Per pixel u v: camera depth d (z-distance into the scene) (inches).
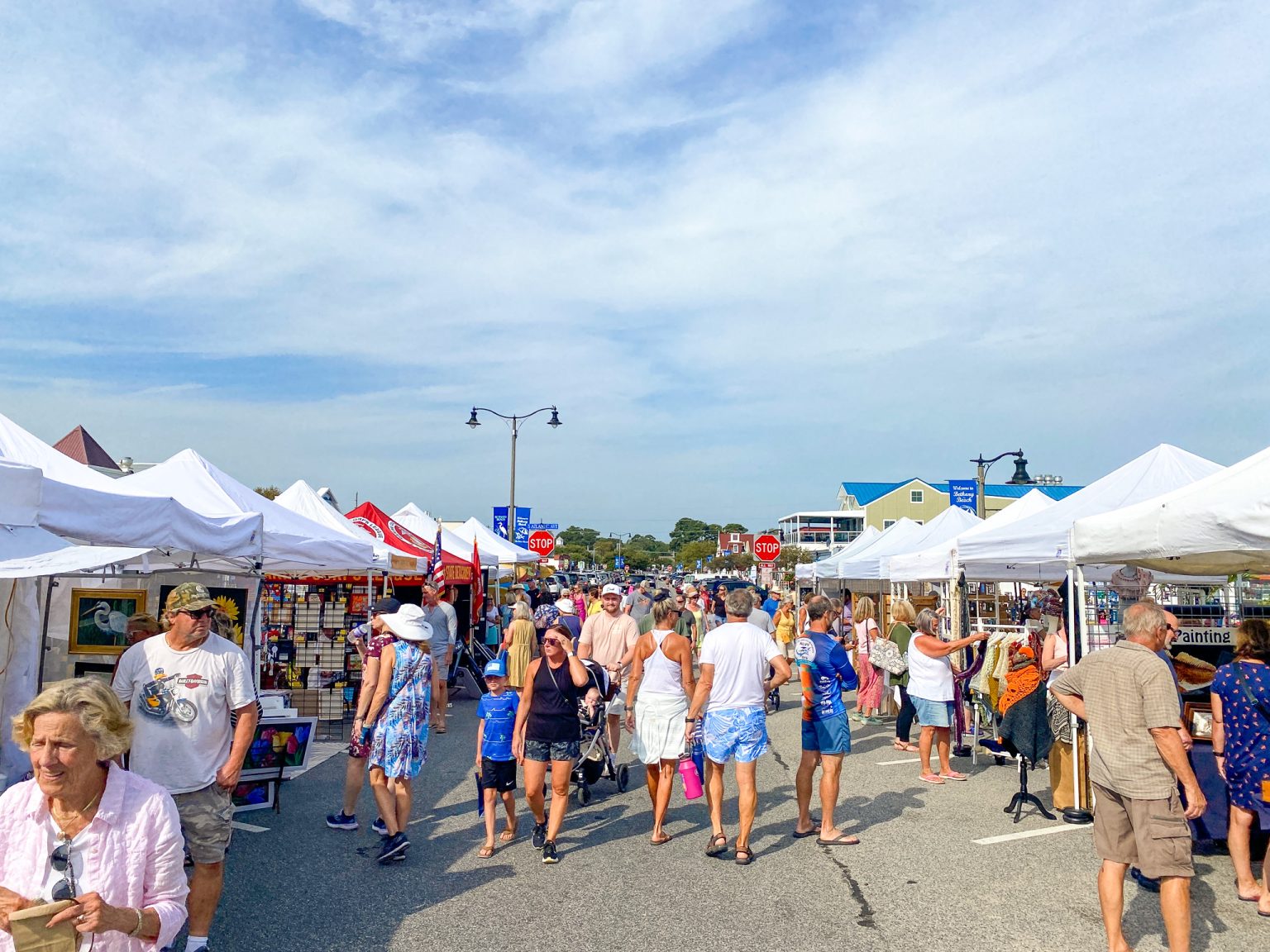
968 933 201.2
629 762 423.2
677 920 209.5
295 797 331.9
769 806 324.8
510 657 376.5
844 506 3385.8
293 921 208.2
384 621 262.8
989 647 401.1
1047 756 316.2
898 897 225.1
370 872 245.0
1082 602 302.8
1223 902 219.8
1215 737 226.7
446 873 244.4
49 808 106.0
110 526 247.4
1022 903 220.1
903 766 398.3
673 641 278.5
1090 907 217.5
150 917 104.1
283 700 324.8
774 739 474.0
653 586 1969.7
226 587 359.3
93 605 306.7
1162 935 199.3
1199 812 174.6
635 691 290.0
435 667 486.9
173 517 271.9
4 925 102.0
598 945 194.4
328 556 409.4
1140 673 181.2
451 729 500.1
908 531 781.9
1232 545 234.2
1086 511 376.5
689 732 268.7
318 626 499.8
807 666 278.1
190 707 173.6
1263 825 215.5
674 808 324.2
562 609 549.3
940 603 529.7
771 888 232.2
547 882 237.3
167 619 178.1
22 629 238.8
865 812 313.4
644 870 247.4
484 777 263.4
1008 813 308.2
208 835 173.6
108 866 104.7
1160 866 173.8
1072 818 297.1
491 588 967.0
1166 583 457.4
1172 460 388.5
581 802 331.3
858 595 854.5
